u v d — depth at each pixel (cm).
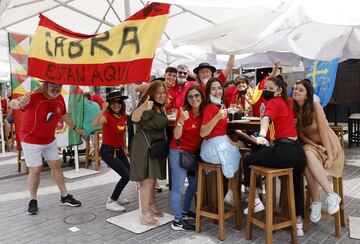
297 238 360
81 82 335
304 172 376
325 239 366
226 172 361
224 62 815
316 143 384
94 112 706
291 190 349
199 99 374
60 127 675
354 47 423
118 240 379
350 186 560
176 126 372
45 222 440
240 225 397
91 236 392
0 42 630
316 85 641
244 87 570
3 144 953
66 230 411
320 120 371
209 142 372
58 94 471
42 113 457
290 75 1055
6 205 514
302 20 289
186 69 524
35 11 474
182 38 474
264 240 368
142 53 308
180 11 487
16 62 639
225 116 352
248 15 420
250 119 421
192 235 385
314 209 367
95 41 331
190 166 379
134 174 395
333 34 432
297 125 388
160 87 392
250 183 364
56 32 358
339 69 1127
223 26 431
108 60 324
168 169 570
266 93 356
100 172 719
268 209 337
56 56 349
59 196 551
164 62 816
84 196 550
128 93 504
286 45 442
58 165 495
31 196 476
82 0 483
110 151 468
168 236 385
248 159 374
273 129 361
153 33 307
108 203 480
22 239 389
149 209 426
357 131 944
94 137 727
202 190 400
